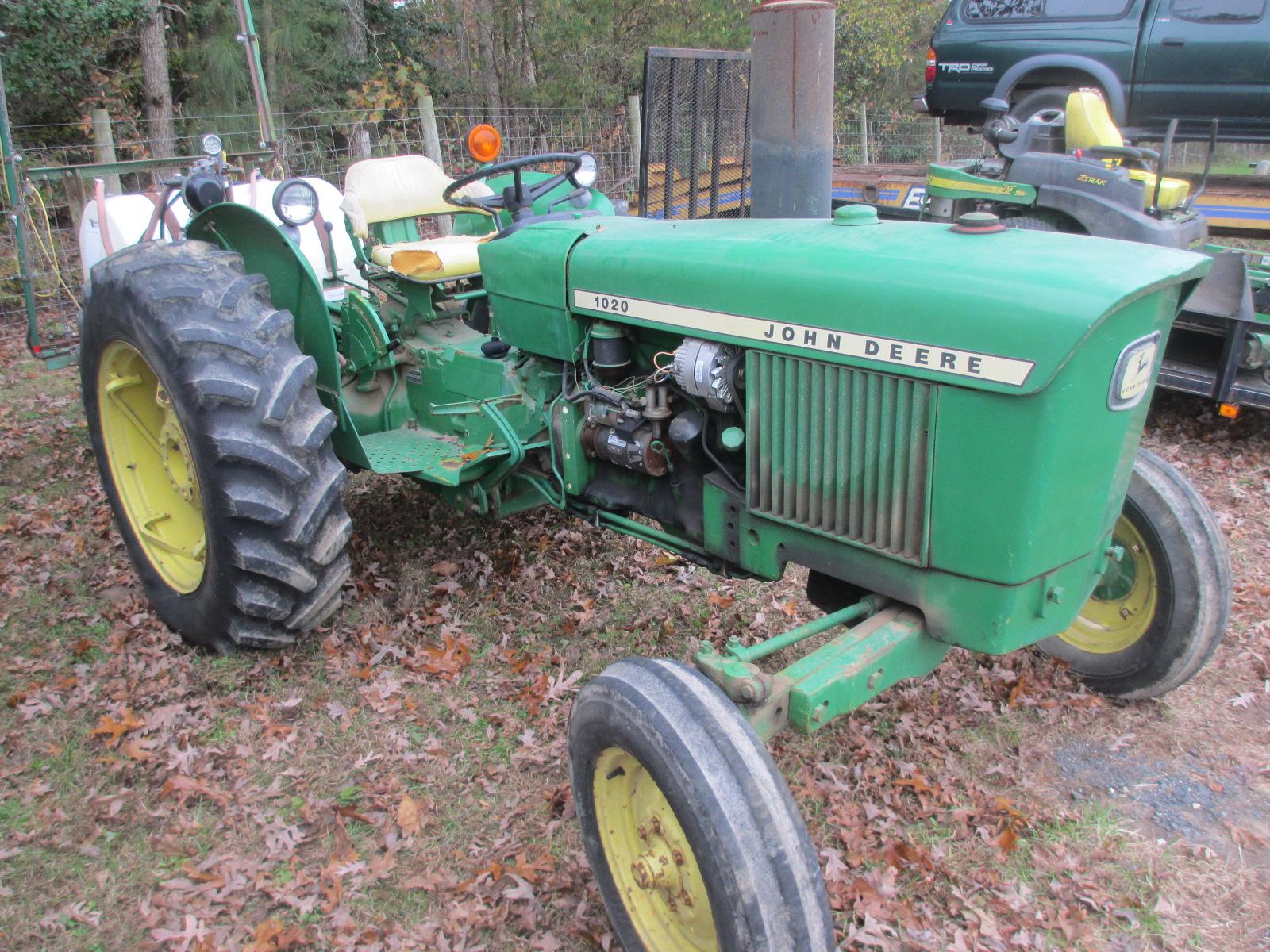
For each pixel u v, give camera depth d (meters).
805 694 2.00
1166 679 2.94
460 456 3.31
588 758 2.10
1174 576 2.83
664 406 2.66
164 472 3.57
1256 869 2.46
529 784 2.78
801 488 2.34
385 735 2.97
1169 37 7.46
